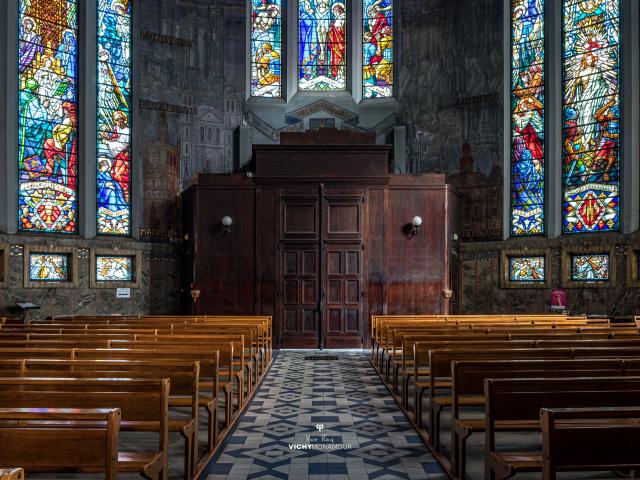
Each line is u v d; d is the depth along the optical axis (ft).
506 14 70.13
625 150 60.80
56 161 65.16
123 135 69.77
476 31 71.56
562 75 66.74
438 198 61.77
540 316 47.70
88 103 67.05
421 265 61.36
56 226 64.95
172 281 70.13
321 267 61.26
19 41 62.34
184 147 72.02
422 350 26.35
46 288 62.49
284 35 78.74
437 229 61.52
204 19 73.97
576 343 27.02
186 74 72.64
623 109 61.05
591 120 64.13
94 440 11.69
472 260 70.23
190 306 64.49
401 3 76.48
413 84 75.56
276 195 61.98
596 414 11.75
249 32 77.92
